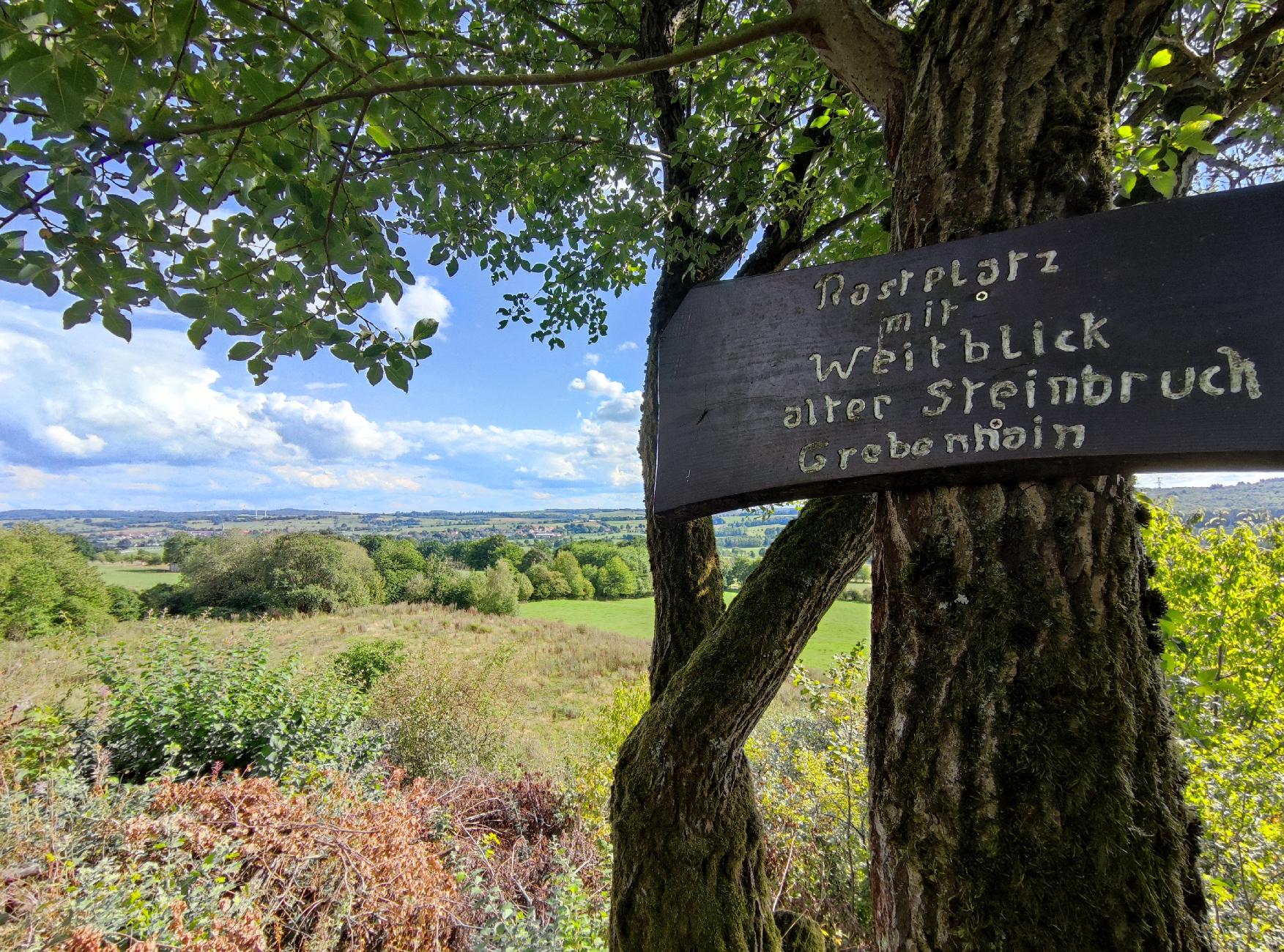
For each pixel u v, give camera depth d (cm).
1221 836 220
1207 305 68
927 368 79
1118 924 62
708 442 93
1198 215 69
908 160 87
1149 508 99
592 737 603
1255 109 168
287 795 375
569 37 257
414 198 199
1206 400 67
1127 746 67
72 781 362
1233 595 353
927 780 73
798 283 89
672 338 98
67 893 240
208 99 116
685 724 170
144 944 218
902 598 81
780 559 176
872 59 94
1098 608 71
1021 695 70
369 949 286
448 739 650
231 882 284
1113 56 79
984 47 81
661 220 230
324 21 115
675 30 238
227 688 538
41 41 92
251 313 139
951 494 79
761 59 218
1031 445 73
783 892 308
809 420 86
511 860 390
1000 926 65
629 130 254
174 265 139
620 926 171
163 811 330
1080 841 65
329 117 139
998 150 79
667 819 168
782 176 217
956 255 78
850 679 343
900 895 74
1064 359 72
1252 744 258
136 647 595
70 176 115
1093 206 75
